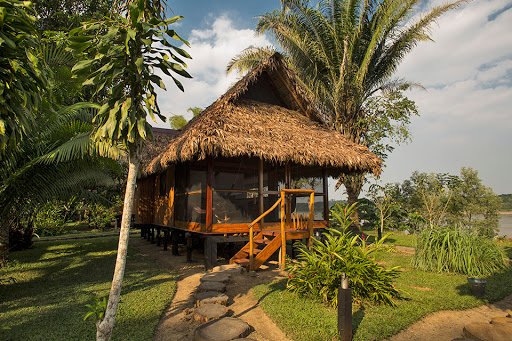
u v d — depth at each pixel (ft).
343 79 46.09
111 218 61.26
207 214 26.14
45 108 20.85
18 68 10.08
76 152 19.39
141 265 27.35
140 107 10.36
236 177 30.19
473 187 57.41
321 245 17.60
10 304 16.65
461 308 15.55
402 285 19.42
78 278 22.40
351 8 48.55
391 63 49.52
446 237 23.67
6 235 27.14
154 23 9.89
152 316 14.56
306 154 28.22
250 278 22.15
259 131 28.66
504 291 18.31
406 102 49.73
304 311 14.82
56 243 42.47
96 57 9.87
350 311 12.03
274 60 34.32
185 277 23.06
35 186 20.63
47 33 24.48
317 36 50.08
